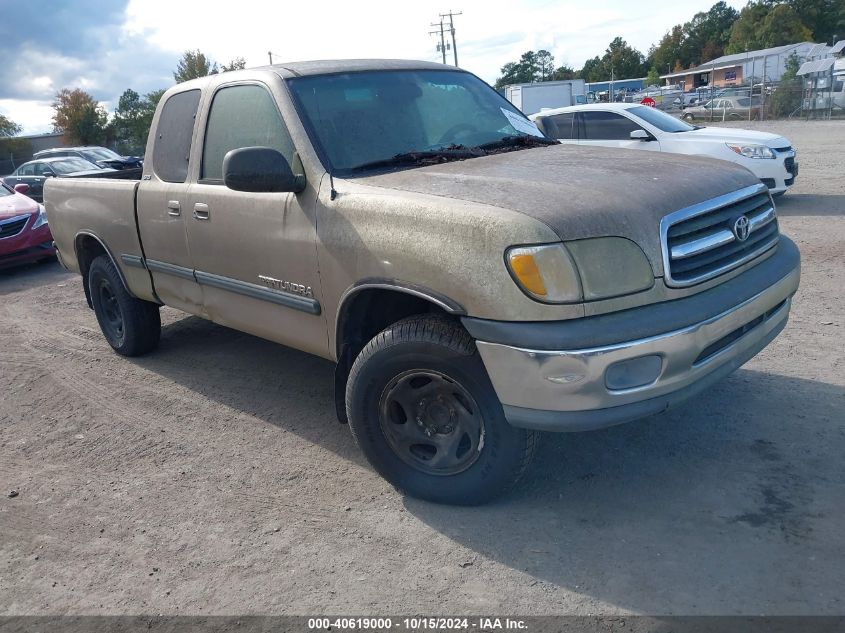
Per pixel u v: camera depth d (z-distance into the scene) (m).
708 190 3.34
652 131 11.23
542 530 3.29
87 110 61.38
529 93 29.38
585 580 2.94
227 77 4.51
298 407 4.86
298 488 3.83
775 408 4.24
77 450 4.48
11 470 4.29
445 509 3.52
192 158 4.62
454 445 3.41
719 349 3.22
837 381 4.55
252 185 3.61
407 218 3.25
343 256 3.52
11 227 10.15
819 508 3.28
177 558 3.32
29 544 3.52
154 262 5.07
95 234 5.66
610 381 2.91
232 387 5.29
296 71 4.22
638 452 3.89
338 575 3.10
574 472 3.74
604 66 111.88
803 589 2.79
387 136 4.08
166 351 6.16
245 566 3.21
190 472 4.09
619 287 2.94
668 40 111.06
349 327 3.71
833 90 32.16
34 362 6.21
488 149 4.23
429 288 3.17
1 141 56.59
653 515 3.33
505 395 3.03
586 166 3.62
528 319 2.91
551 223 2.91
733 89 39.09
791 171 10.95
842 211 10.19
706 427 4.09
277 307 4.11
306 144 3.85
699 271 3.17
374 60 4.64
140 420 4.84
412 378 3.41
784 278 3.56
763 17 84.50
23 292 9.18
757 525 3.19
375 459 3.65
